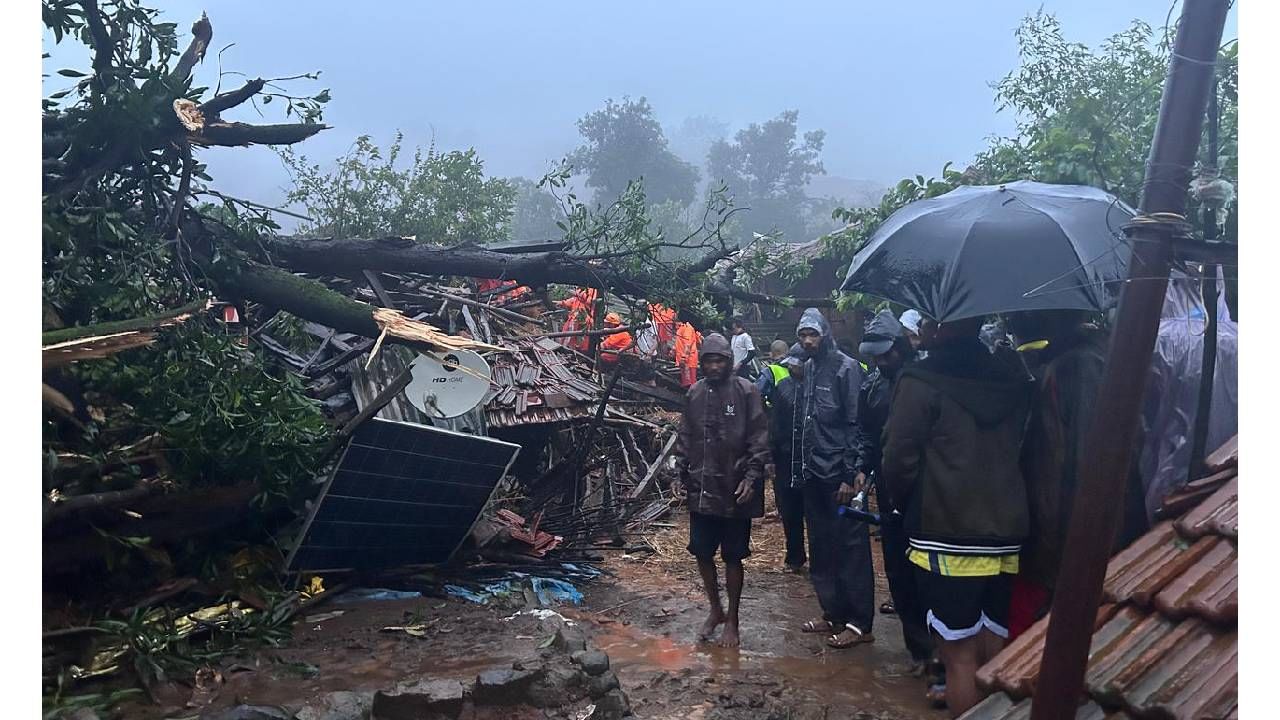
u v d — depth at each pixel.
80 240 5.52
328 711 3.90
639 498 8.91
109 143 5.80
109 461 5.01
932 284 3.56
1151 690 2.23
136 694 4.37
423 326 6.61
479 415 7.83
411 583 6.41
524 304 10.05
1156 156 2.11
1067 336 3.74
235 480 5.56
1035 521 3.63
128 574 5.14
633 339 10.39
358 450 5.75
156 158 6.29
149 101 5.69
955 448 3.62
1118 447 2.17
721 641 5.32
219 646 4.99
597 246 8.03
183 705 4.34
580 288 8.70
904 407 3.72
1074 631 2.24
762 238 8.76
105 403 5.41
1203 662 2.25
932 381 3.70
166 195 6.75
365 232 12.98
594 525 8.09
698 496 5.31
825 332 5.57
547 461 8.77
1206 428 3.21
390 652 5.10
